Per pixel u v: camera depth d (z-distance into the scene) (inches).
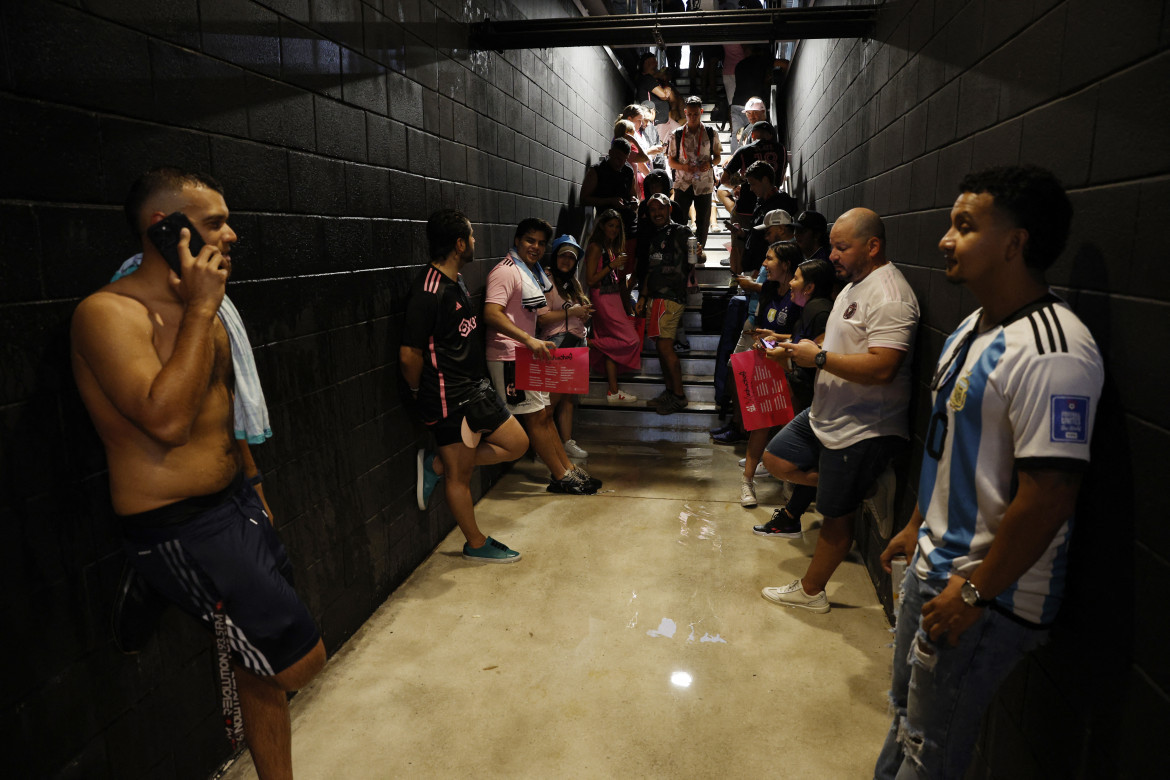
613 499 177.8
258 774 75.0
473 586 133.5
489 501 177.5
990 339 55.5
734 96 330.0
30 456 59.2
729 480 191.0
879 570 129.0
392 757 87.9
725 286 296.5
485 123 174.4
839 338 111.3
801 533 155.9
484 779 84.2
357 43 113.3
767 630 117.7
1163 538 46.3
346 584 114.0
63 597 62.6
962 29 93.8
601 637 115.4
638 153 296.4
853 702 98.8
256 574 66.7
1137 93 51.1
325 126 104.4
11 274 57.1
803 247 166.2
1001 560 51.6
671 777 84.4
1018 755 67.0
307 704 98.3
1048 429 49.3
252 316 88.4
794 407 150.1
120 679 69.4
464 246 131.4
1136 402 50.5
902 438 112.0
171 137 74.0
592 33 161.5
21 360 58.2
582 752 88.7
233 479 69.1
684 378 249.1
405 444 135.8
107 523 67.1
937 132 104.2
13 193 57.1
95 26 64.4
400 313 132.0
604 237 225.8
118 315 58.0
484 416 135.6
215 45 80.4
